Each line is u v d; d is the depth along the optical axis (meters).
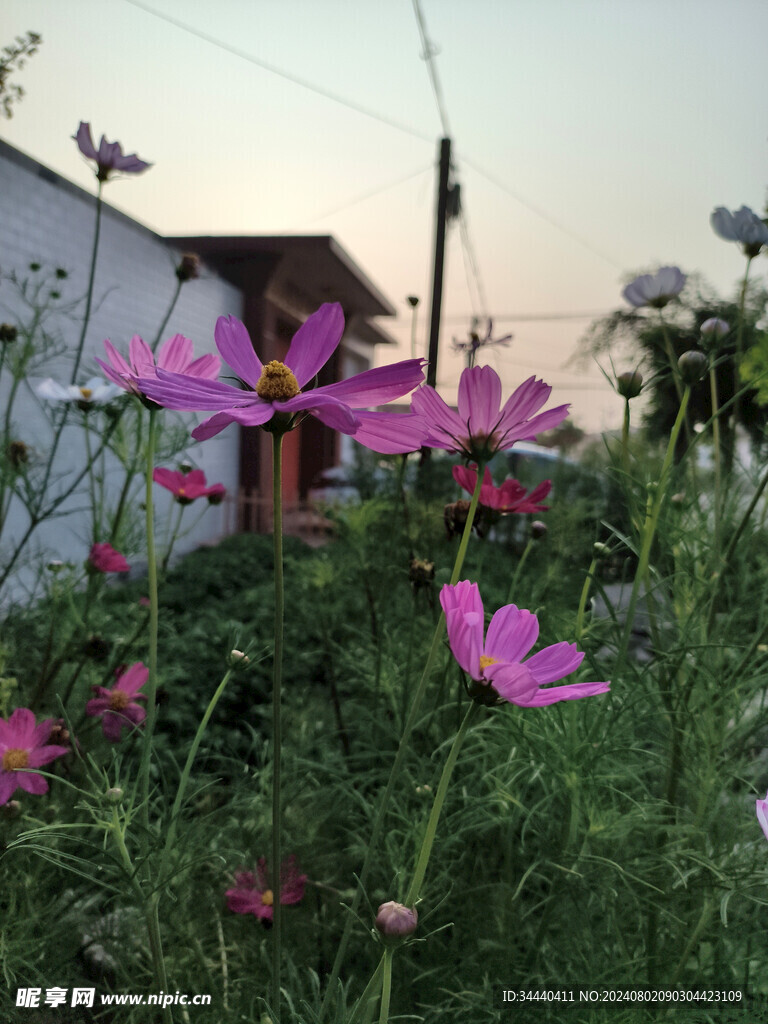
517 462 1.60
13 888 0.40
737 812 0.39
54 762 0.49
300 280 3.10
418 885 0.22
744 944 0.37
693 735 0.38
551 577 0.68
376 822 0.27
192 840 0.38
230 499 2.61
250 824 0.48
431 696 0.53
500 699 0.22
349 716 0.68
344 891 0.46
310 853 0.48
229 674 0.32
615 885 0.37
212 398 0.24
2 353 0.67
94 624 0.65
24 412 1.41
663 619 0.41
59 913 0.43
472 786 0.44
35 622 0.66
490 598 0.69
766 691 0.37
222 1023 0.39
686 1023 0.33
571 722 0.36
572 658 0.24
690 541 0.40
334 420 0.24
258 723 0.82
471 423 0.26
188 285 2.27
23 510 1.41
